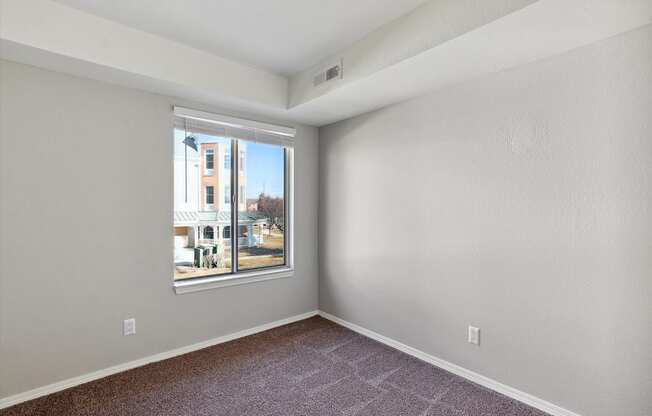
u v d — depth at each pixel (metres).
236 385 2.28
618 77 1.71
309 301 3.68
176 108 2.68
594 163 1.79
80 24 2.00
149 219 2.59
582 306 1.84
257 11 2.00
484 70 2.16
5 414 1.96
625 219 1.70
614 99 1.72
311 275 3.69
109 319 2.41
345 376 2.40
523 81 2.06
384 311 2.98
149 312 2.59
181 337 2.76
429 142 2.59
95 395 2.16
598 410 1.79
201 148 2.94
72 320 2.27
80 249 2.29
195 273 2.93
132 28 2.19
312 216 3.68
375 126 3.03
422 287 2.66
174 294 2.72
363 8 1.96
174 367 2.53
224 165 3.10
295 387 2.26
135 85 2.44
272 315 3.36
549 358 1.97
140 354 2.55
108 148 2.40
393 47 2.08
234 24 2.15
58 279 2.21
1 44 1.82
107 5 1.95
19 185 2.08
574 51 1.85
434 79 2.31
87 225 2.32
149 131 2.58
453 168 2.43
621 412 1.72
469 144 2.34
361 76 2.31
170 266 2.70
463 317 2.38
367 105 2.89
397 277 2.85
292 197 3.51
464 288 2.38
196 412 1.99
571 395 1.89
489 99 2.22
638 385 1.67
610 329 1.75
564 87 1.89
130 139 2.49
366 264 3.14
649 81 1.62
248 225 3.28
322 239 3.67
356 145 3.23
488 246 2.24
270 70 2.87
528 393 2.06
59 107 2.20
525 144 2.05
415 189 2.70
